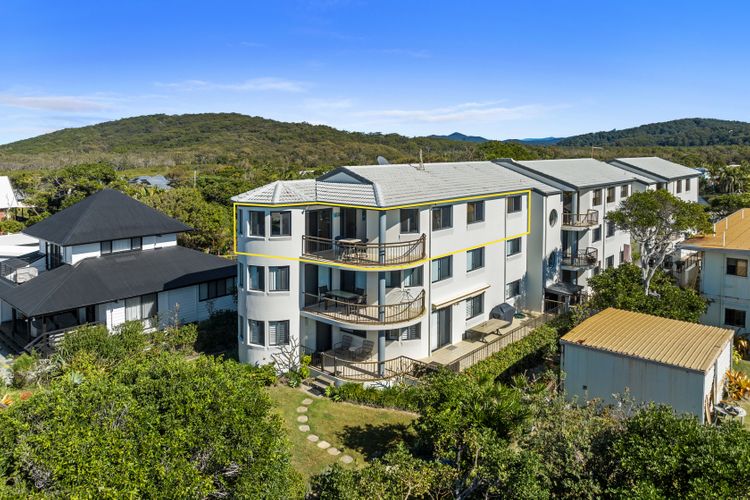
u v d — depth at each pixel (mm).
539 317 34312
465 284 32438
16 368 27172
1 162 142625
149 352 28234
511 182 36719
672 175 56094
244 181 88688
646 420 14398
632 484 12766
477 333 32406
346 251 28516
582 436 14672
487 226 33750
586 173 44562
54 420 12680
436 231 29781
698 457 12617
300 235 29031
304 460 20828
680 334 24812
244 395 15172
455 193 30859
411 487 14656
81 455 11867
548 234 37688
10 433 12648
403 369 28391
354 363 28359
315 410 25031
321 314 28344
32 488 11758
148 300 34938
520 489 13844
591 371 23578
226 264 39500
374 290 28953
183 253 39781
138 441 12844
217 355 32312
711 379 22438
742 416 22750
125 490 11570
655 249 33688
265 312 29078
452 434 16984
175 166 135375
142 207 40281
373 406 25453
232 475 14016
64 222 37625
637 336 24562
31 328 33062
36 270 36594
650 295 31203
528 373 30109
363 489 14703
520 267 37375
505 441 16812
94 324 30250
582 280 40750
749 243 32688
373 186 28125
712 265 33219
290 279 29078
